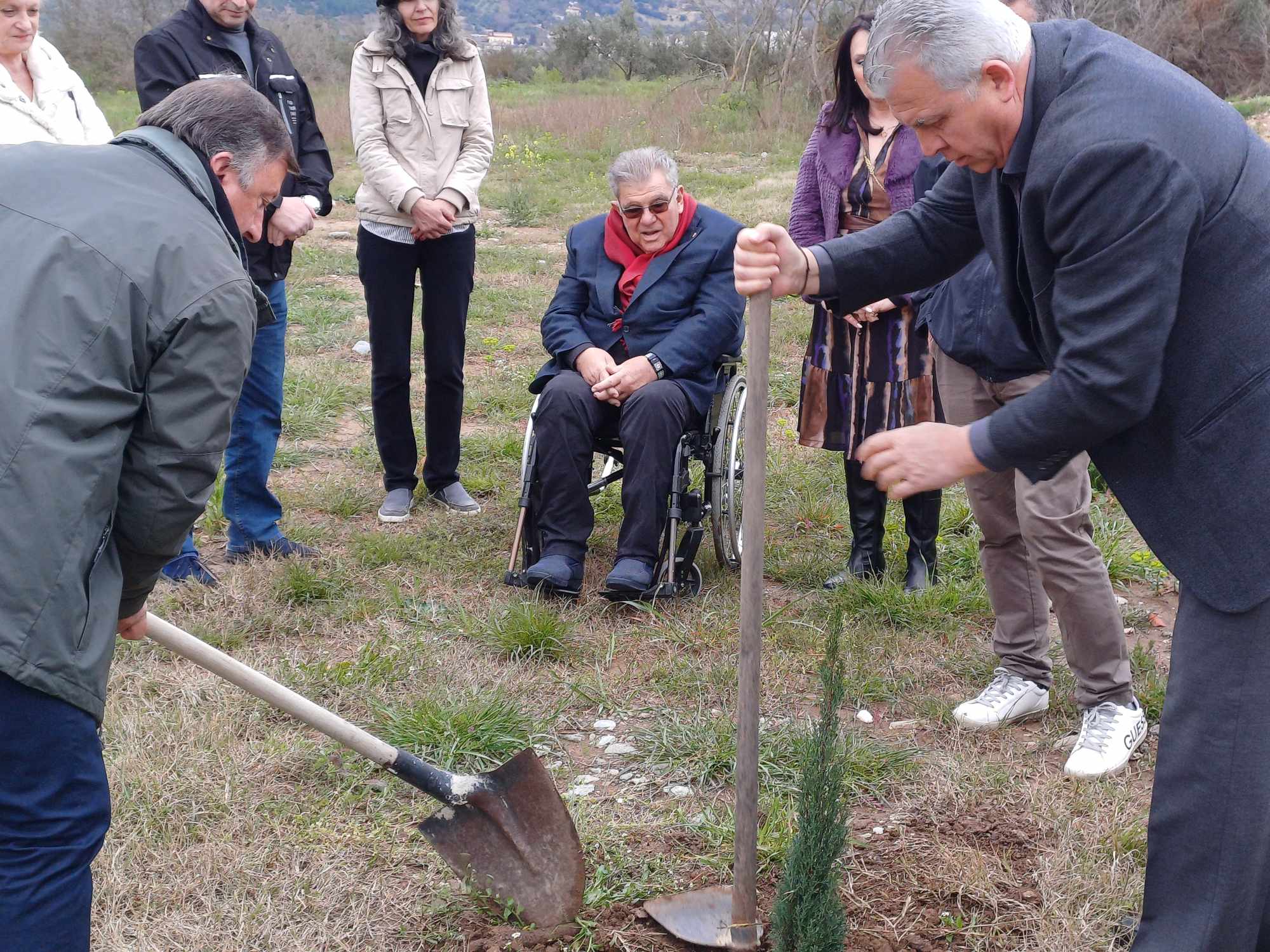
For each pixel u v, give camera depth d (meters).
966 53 2.00
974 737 3.51
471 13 75.38
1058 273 2.05
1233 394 2.06
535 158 17.36
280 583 4.36
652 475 4.25
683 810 3.15
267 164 2.27
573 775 3.34
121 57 33.59
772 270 2.42
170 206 2.06
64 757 2.00
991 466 2.11
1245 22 25.69
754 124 21.12
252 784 3.19
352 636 4.11
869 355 4.32
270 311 2.38
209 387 2.03
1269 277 2.02
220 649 3.96
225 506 4.64
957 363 3.45
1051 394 2.05
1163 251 1.94
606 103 23.33
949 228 2.59
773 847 2.92
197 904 2.75
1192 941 2.25
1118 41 2.08
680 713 3.66
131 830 2.95
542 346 8.02
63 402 1.90
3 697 1.92
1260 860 2.21
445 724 3.42
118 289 1.94
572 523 4.38
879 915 2.72
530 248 11.54
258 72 4.38
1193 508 2.15
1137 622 4.34
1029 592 3.54
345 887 2.81
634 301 4.45
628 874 2.88
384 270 4.82
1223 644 2.16
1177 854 2.27
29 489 1.88
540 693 3.76
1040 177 2.02
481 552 4.81
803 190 4.39
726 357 4.55
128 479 2.05
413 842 2.98
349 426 6.47
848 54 4.11
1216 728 2.18
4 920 1.98
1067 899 2.73
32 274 1.92
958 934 2.66
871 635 4.14
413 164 4.77
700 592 4.52
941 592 4.36
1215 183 1.98
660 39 37.22
